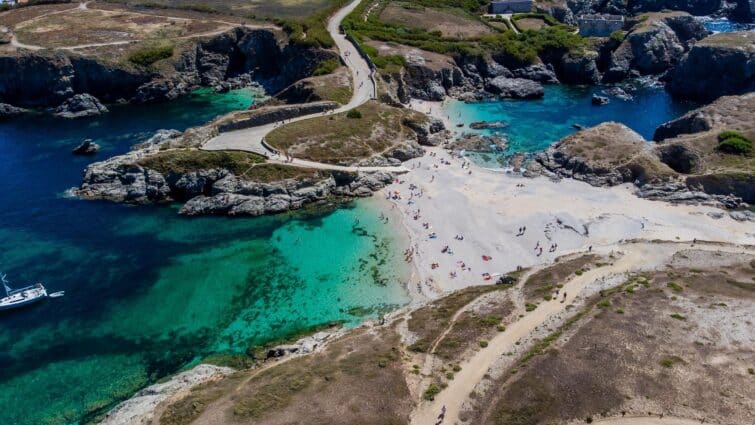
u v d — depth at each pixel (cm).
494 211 9581
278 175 10075
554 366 5212
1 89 14875
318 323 7125
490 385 5206
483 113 14625
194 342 6869
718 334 5469
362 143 11369
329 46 15750
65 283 7944
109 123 14000
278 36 16888
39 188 10650
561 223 9131
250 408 5081
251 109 12912
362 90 13662
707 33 18500
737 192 9712
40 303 7562
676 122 12412
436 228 9150
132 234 9156
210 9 19575
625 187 10338
